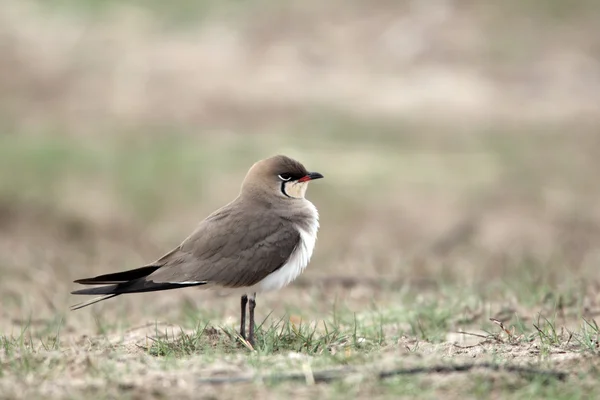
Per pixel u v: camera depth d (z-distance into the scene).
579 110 23.38
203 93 24.48
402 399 6.55
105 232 16.55
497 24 27.45
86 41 27.31
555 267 13.45
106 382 6.93
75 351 8.25
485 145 21.11
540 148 20.97
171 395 6.61
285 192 9.06
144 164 19.56
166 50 27.20
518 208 17.47
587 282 11.38
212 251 8.64
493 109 23.44
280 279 8.84
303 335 8.77
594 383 6.95
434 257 15.24
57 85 24.91
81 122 22.88
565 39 26.69
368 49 27.14
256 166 9.12
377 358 7.64
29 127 22.36
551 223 16.80
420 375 6.95
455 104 23.72
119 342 9.08
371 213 17.47
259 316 11.06
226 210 8.95
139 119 23.06
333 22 28.58
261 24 28.75
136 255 15.53
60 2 29.73
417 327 9.84
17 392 6.76
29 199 17.11
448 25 27.56
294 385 6.83
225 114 23.47
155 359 7.87
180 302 12.20
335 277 13.08
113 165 19.44
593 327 8.95
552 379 6.94
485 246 15.88
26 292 12.84
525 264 13.51
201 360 7.69
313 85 25.11
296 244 8.86
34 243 15.76
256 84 25.06
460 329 9.95
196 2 30.25
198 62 26.41
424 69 25.91
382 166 19.72
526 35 26.92
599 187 18.61
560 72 25.27
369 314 10.42
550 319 9.96
